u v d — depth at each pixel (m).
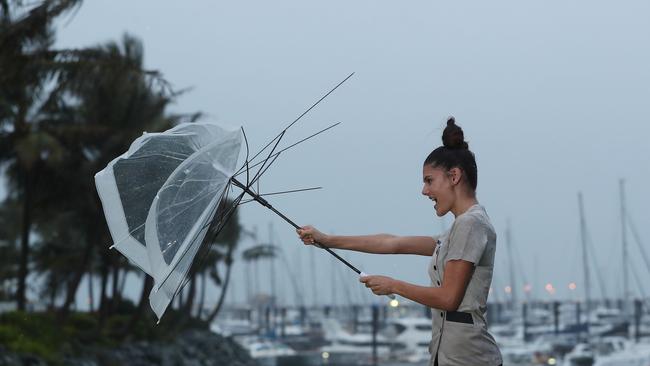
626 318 92.81
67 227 46.91
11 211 55.75
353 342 80.06
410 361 77.31
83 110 36.28
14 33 20.12
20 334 33.78
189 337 68.31
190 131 4.43
